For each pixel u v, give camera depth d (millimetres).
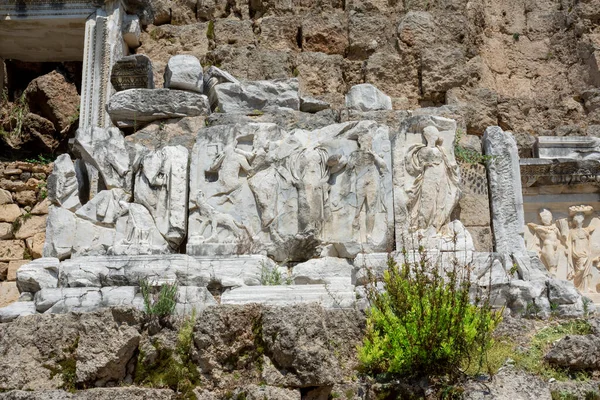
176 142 10203
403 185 9328
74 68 16531
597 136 12805
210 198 9352
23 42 14250
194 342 6871
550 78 13852
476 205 9859
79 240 9211
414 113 10695
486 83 13461
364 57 13430
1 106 16125
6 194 13188
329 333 7043
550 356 6789
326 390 6652
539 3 14414
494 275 8570
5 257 12852
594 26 14031
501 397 6266
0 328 7137
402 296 6766
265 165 9453
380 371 6695
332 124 9703
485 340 6672
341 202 9312
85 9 13383
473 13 13820
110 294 8125
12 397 6613
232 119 10328
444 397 6359
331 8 13969
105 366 6785
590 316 8016
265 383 6664
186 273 8492
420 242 8969
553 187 11211
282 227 9234
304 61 13125
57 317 7082
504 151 10047
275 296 8039
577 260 10906
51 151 15906
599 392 6461
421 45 13141
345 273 8945
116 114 10438
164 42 13641
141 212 9250
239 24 13586
